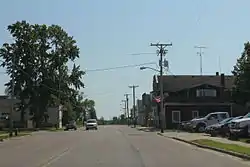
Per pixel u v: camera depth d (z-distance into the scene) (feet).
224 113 186.91
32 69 288.51
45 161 74.23
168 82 280.10
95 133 205.05
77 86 315.99
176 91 272.31
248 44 220.43
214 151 94.89
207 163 70.28
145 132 215.72
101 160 75.31
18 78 285.02
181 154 87.45
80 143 125.90
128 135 179.01
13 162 72.79
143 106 445.78
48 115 327.26
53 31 299.79
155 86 318.04
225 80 281.95
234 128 126.62
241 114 263.29
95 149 101.65
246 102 226.17
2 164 69.51
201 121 186.91
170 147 107.76
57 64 298.35
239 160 75.36
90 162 71.97
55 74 299.17
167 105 264.52
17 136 179.83
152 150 98.02
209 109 263.90
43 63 295.89
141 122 467.93
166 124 263.08
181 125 223.92
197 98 266.98
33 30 295.28
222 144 105.19
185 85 278.05
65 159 77.61
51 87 293.23
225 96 266.77
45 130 268.82
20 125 304.50
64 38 303.07
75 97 328.49
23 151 98.48
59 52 300.40
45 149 104.12
